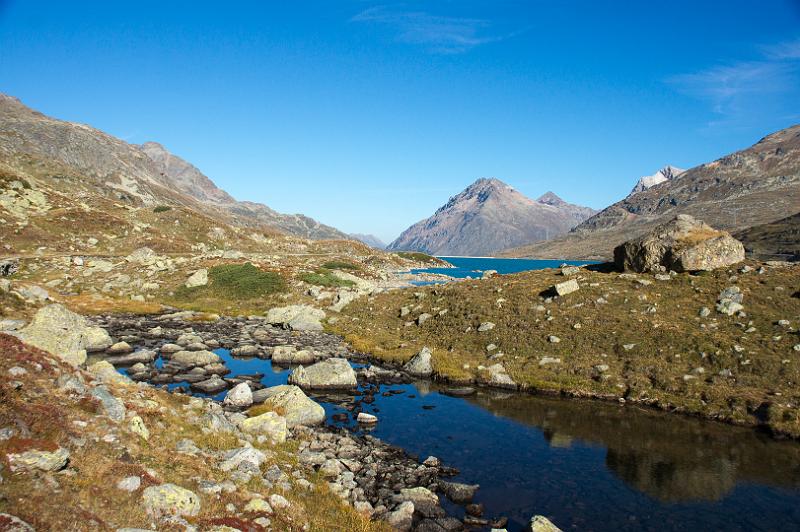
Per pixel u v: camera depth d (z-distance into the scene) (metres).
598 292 39.47
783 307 32.25
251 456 14.62
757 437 21.77
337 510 13.45
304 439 19.61
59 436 10.85
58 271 63.91
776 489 16.98
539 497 16.14
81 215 99.25
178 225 122.44
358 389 28.64
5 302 32.16
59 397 12.97
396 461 18.56
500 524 14.34
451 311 43.09
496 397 27.75
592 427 23.00
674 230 43.62
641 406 26.03
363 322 47.34
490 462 18.91
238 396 23.70
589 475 17.89
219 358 33.19
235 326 46.47
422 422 23.34
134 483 10.48
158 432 14.53
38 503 8.41
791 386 24.88
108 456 11.30
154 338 38.72
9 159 194.62
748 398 24.31
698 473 18.16
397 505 14.80
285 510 12.17
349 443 19.77
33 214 91.56
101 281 62.84
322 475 15.89
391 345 38.62
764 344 28.52
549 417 24.39
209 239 121.75
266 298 59.78
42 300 37.44
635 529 14.28
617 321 34.44
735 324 31.55
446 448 20.22
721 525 14.59
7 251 75.00
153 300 57.97
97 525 8.62
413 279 114.69
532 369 30.80
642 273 43.56
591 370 29.58
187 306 56.06
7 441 9.66
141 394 17.19
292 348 35.28
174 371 29.55
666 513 15.23
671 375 27.55
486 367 31.55
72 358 22.61
